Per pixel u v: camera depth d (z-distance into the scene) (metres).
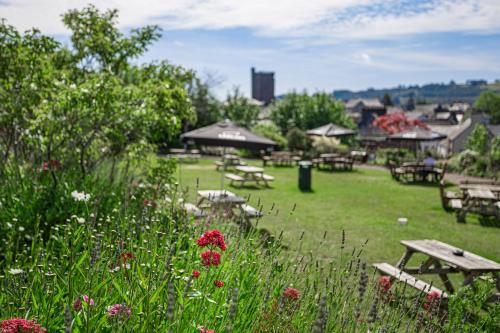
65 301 2.75
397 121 39.38
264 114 65.19
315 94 47.44
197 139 14.44
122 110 7.21
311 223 10.23
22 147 7.37
